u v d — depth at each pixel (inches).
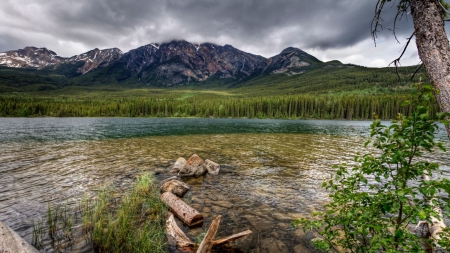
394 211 138.6
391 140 151.6
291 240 266.7
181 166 579.2
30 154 753.0
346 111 4633.4
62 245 242.8
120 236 250.8
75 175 515.2
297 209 352.5
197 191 433.4
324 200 389.4
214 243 242.1
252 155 792.9
